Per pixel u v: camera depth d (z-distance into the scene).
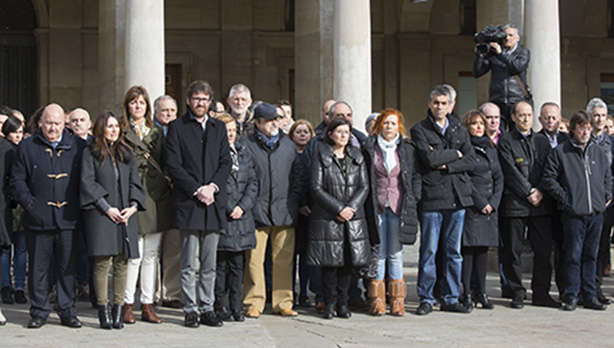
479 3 15.91
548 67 14.53
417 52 22.88
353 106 13.88
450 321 8.41
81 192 7.63
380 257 8.76
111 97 13.80
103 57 14.14
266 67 22.33
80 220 7.88
